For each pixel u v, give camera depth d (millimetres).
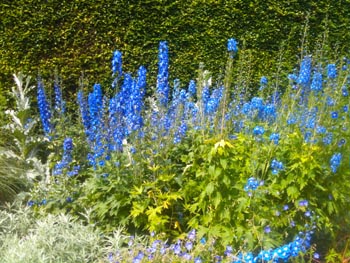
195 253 3127
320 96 3863
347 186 3365
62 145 4418
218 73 5473
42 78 5227
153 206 3516
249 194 3111
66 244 3285
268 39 5543
